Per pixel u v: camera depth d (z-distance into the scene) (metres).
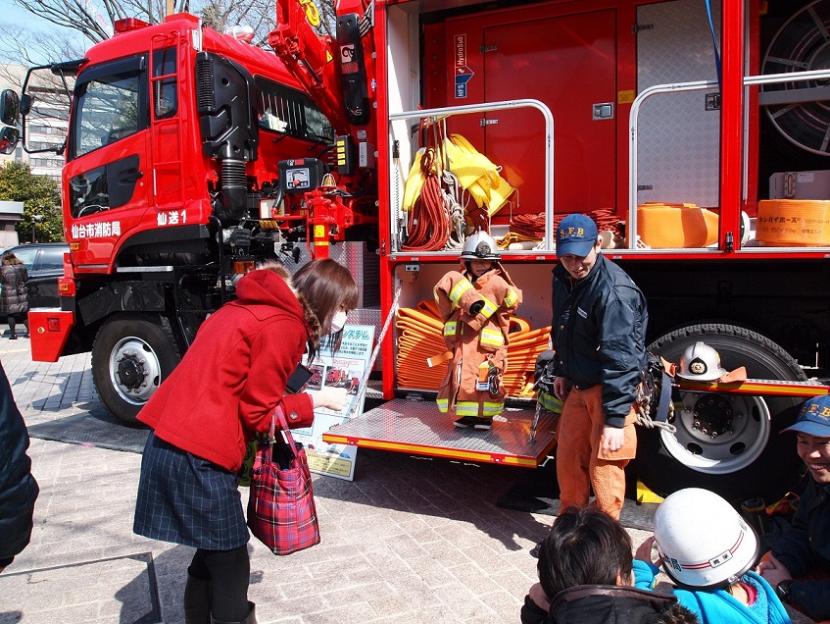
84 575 3.59
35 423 6.79
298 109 6.73
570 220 3.26
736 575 1.95
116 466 5.37
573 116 4.92
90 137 6.29
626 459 3.40
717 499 2.04
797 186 4.42
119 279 6.41
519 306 4.69
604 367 3.24
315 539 2.64
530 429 4.19
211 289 6.08
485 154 5.17
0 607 3.27
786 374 3.84
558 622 1.58
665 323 4.38
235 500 2.44
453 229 4.73
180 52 5.66
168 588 3.43
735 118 3.74
